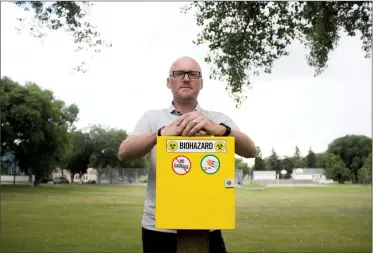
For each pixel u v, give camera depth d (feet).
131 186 165.68
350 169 270.87
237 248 26.23
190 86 7.40
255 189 149.28
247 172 299.58
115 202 67.72
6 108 118.93
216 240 7.73
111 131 202.49
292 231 34.32
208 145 5.47
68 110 153.79
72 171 205.46
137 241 28.25
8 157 150.92
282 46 39.14
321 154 331.57
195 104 7.84
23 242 27.27
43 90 143.43
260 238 30.40
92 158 197.26
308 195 102.12
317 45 39.11
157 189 5.44
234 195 5.44
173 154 5.47
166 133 5.62
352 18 37.86
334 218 44.78
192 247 5.56
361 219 43.98
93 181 212.02
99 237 29.86
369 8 36.83
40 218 42.32
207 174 5.46
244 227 36.91
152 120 7.91
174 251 7.33
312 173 284.20
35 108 123.13
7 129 114.42
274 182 257.34
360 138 273.54
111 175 201.98
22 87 124.26
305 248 26.30
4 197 80.23
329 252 24.91
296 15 38.29
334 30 38.11
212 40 39.09
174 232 7.30
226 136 5.62
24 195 87.86
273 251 25.23
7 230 33.06
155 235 7.40
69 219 41.63
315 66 40.65
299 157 339.77
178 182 5.45
